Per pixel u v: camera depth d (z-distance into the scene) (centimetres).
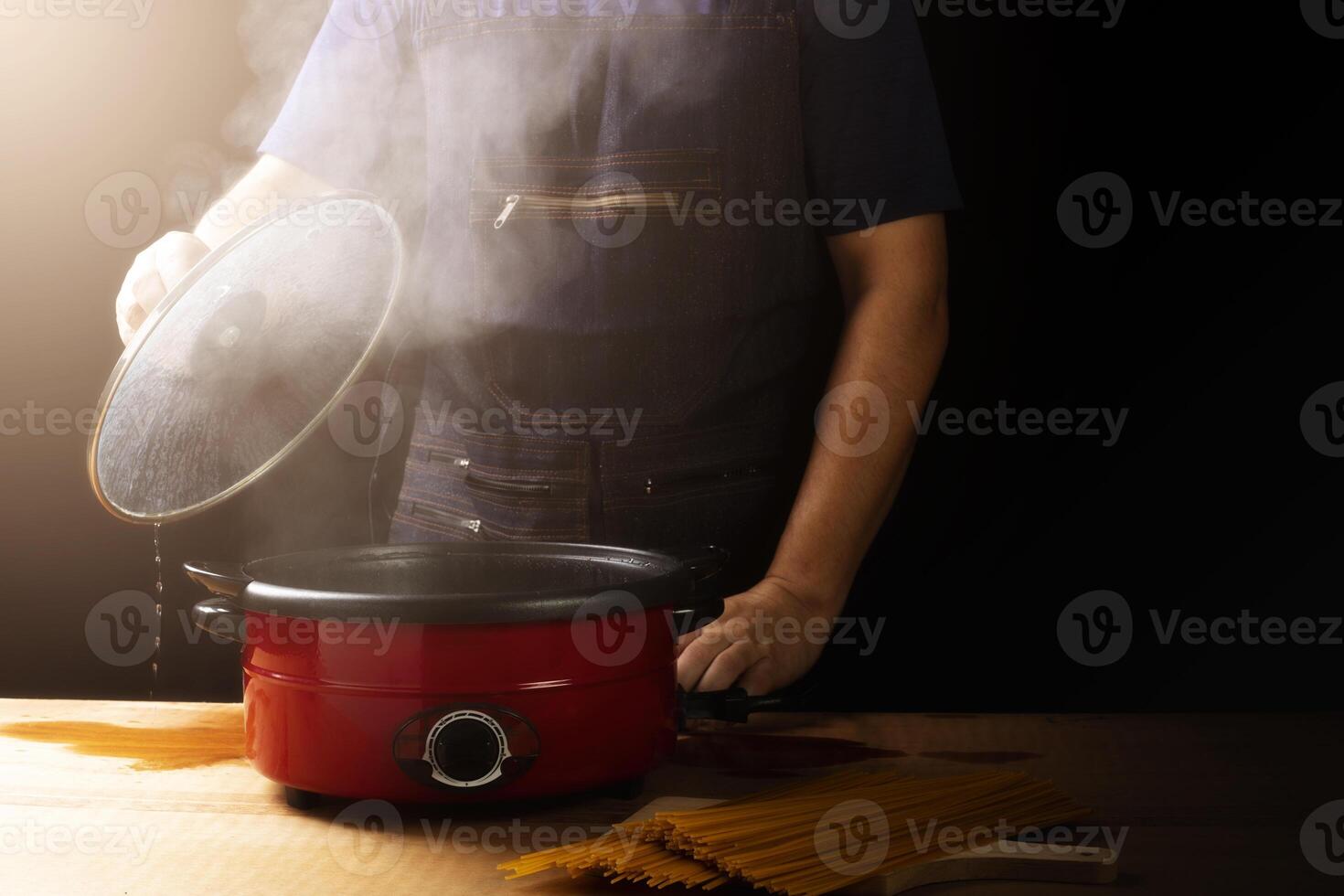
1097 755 99
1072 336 204
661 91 133
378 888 72
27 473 217
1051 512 208
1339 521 201
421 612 77
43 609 220
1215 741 104
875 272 136
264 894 71
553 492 138
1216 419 203
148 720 109
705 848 70
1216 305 201
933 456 209
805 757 99
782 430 143
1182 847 78
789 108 136
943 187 134
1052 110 199
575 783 81
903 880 70
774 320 140
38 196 211
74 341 215
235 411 102
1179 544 206
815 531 125
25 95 208
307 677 80
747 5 134
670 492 137
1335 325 198
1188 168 198
